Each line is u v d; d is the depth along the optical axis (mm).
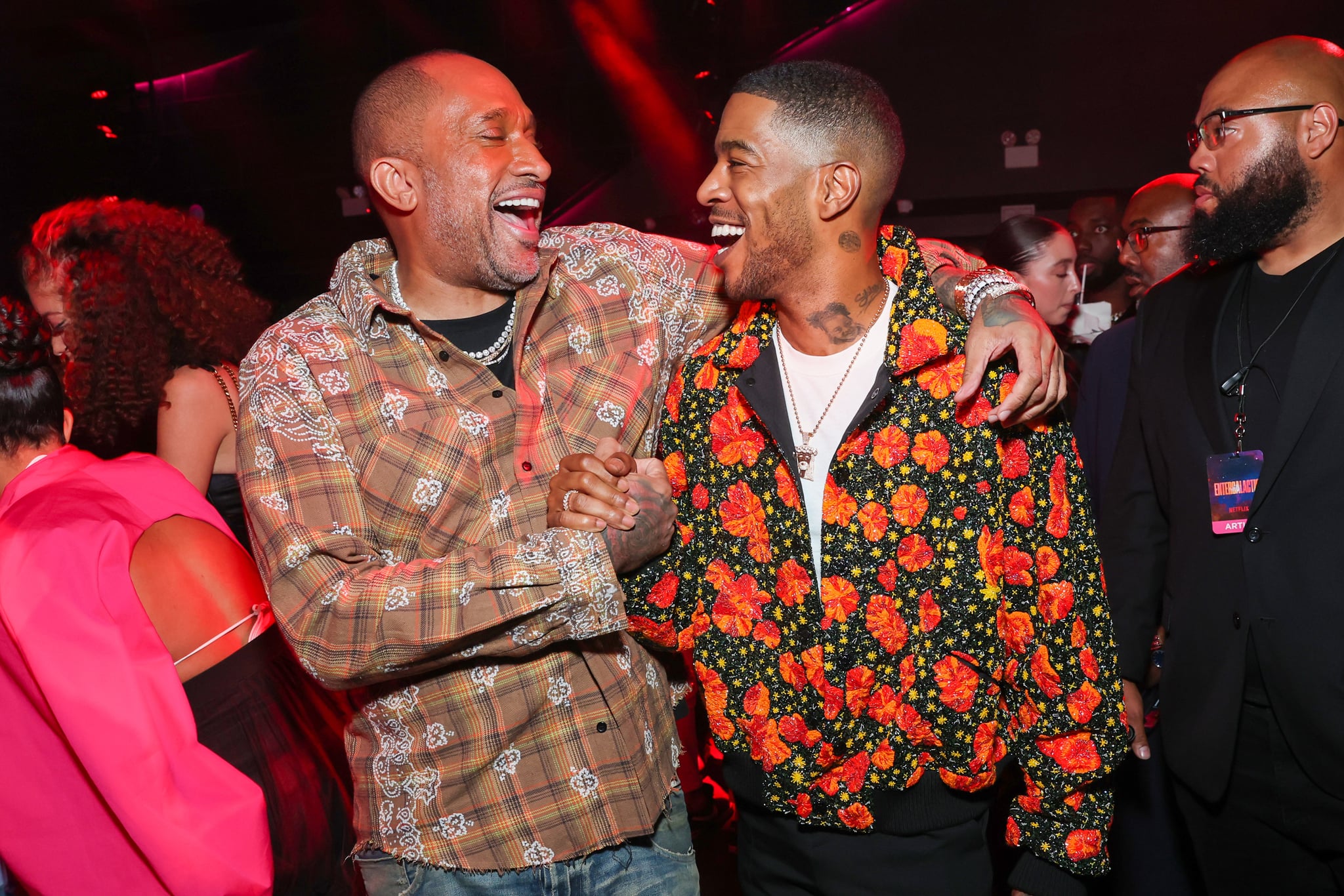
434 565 1417
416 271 1643
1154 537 2053
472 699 1522
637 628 1689
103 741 1516
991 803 1668
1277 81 1729
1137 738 2088
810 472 1657
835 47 10438
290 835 1823
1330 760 1712
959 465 1563
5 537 1571
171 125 11250
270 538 1469
